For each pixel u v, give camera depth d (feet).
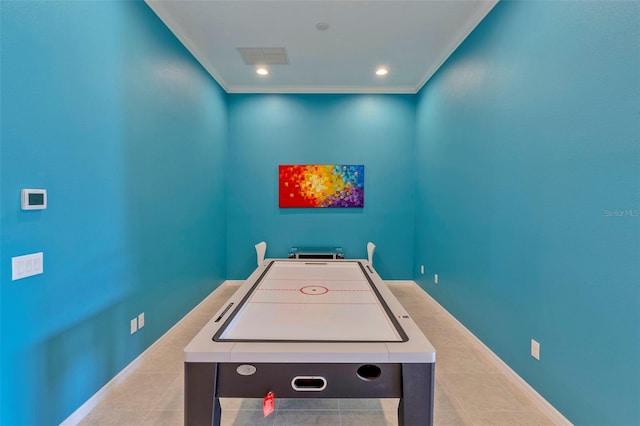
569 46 5.37
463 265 9.51
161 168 8.54
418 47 10.38
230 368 3.71
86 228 5.83
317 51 10.72
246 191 14.71
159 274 8.46
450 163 10.53
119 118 6.75
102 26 6.19
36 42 4.75
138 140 7.45
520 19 6.70
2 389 4.32
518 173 6.81
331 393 3.73
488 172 8.06
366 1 7.99
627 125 4.38
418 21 8.86
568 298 5.41
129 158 7.11
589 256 4.99
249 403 6.08
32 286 4.75
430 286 12.53
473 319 8.87
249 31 9.43
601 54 4.76
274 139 14.60
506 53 7.23
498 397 6.36
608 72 4.65
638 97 4.23
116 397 6.26
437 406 6.06
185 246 10.11
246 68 12.23
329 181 14.64
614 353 4.57
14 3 4.42
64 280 5.33
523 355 6.63
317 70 12.41
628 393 4.37
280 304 5.51
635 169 4.28
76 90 5.55
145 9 7.67
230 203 14.69
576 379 5.24
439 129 11.54
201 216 11.48
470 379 7.01
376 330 4.38
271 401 3.70
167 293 8.91
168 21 8.67
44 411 4.95
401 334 4.17
